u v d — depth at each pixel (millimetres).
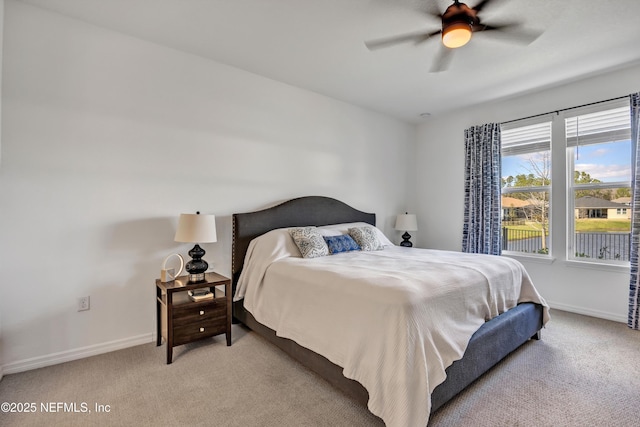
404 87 3709
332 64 3145
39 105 2256
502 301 2352
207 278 2664
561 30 2498
